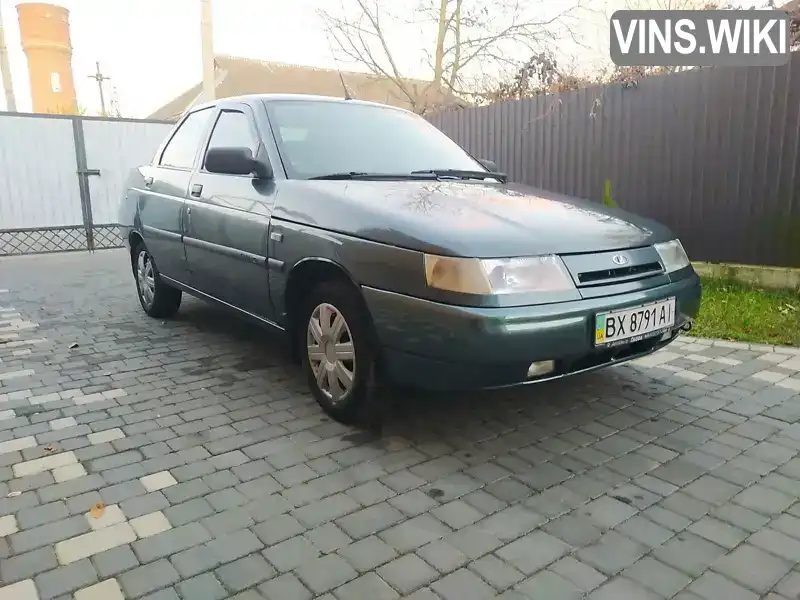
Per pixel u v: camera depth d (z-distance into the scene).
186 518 2.32
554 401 3.43
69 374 3.96
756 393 3.53
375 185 3.19
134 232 5.21
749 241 6.07
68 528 2.26
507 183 3.77
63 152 9.91
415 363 2.62
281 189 3.32
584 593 1.91
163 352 4.43
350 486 2.55
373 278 2.71
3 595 1.90
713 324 4.80
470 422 3.16
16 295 6.50
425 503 2.42
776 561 2.07
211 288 4.07
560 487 2.54
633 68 7.79
